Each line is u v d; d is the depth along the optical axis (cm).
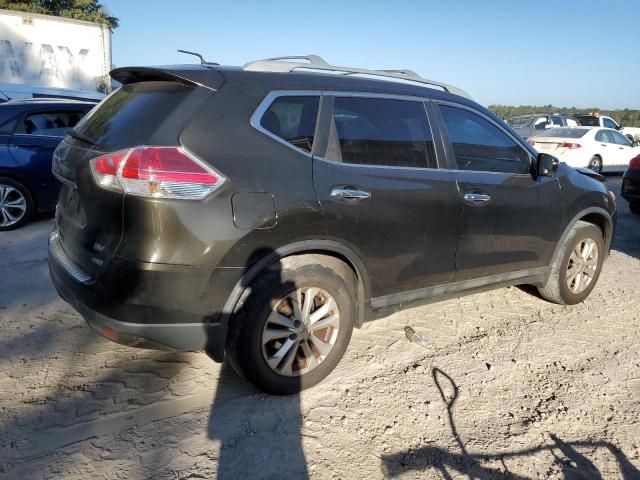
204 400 281
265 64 288
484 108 375
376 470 238
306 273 273
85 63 1318
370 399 291
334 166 285
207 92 256
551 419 285
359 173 293
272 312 268
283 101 278
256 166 256
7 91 1069
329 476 232
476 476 239
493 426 276
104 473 226
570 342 379
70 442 243
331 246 281
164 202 231
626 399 309
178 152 237
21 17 1216
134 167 231
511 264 386
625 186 857
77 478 222
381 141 310
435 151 334
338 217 279
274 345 278
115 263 237
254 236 252
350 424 269
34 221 647
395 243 307
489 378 323
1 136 587
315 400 286
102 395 281
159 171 231
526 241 387
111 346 334
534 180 389
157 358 321
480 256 359
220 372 309
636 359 358
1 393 277
